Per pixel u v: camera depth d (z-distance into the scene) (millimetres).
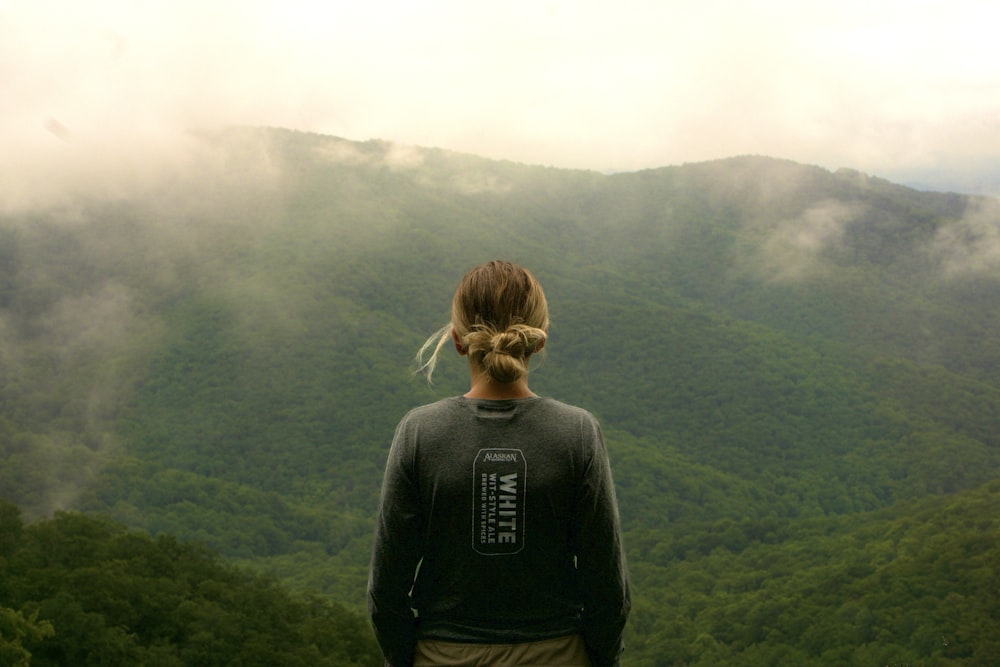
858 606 61750
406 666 2348
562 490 2133
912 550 73188
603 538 2154
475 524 2139
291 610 44875
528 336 2166
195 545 49344
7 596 32438
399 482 2191
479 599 2180
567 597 2240
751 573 90375
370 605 2283
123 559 42781
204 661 34344
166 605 37500
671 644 68750
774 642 63375
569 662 2211
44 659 27922
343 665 38062
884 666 52625
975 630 52531
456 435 2168
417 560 2248
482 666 2186
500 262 2305
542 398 2230
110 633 30453
